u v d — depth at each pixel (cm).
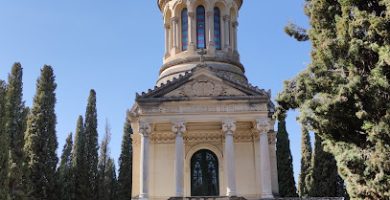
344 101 1638
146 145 3559
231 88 3700
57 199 4322
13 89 3712
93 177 5294
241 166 3894
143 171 3509
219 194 3819
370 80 1585
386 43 1567
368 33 1608
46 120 4438
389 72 1554
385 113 1603
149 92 3681
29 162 4166
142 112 3625
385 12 1606
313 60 1817
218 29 4684
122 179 5891
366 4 1694
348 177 1733
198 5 4669
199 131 3962
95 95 5669
